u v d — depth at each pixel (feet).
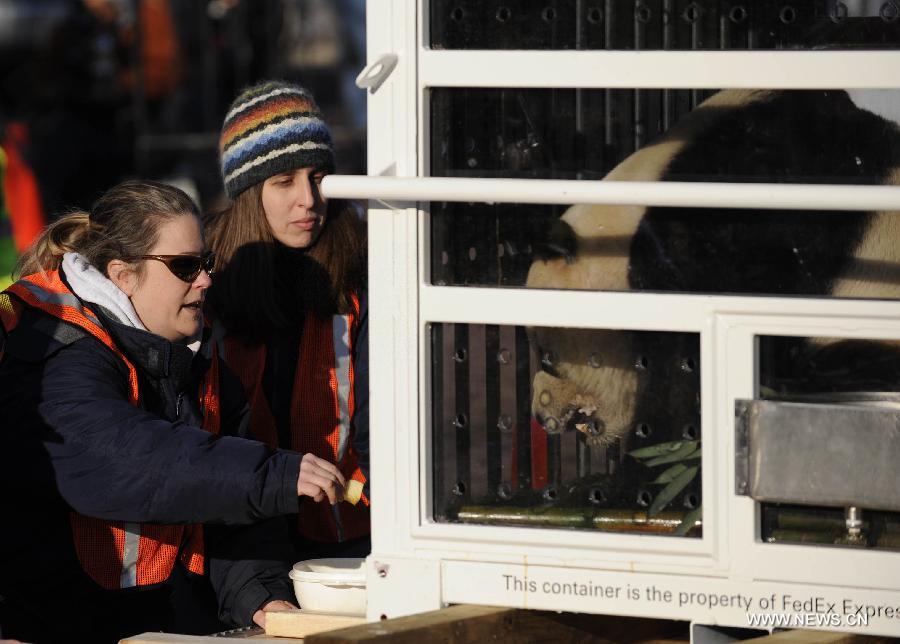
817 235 26.81
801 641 25.59
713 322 26.73
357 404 42.06
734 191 25.11
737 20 26.78
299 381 41.75
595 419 28.12
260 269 41.37
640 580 27.30
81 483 32.96
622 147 27.89
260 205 41.93
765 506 26.84
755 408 26.25
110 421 33.04
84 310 35.04
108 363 34.63
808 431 25.80
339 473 32.96
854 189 24.70
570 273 28.02
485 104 28.14
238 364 41.81
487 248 28.43
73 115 103.96
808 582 26.25
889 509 25.55
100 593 35.40
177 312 36.04
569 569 27.71
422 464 28.66
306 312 42.04
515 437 28.58
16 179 79.05
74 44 104.01
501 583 28.19
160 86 105.81
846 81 26.08
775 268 26.99
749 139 27.32
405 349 28.55
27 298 35.06
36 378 34.01
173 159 104.88
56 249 36.60
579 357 28.04
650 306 27.07
